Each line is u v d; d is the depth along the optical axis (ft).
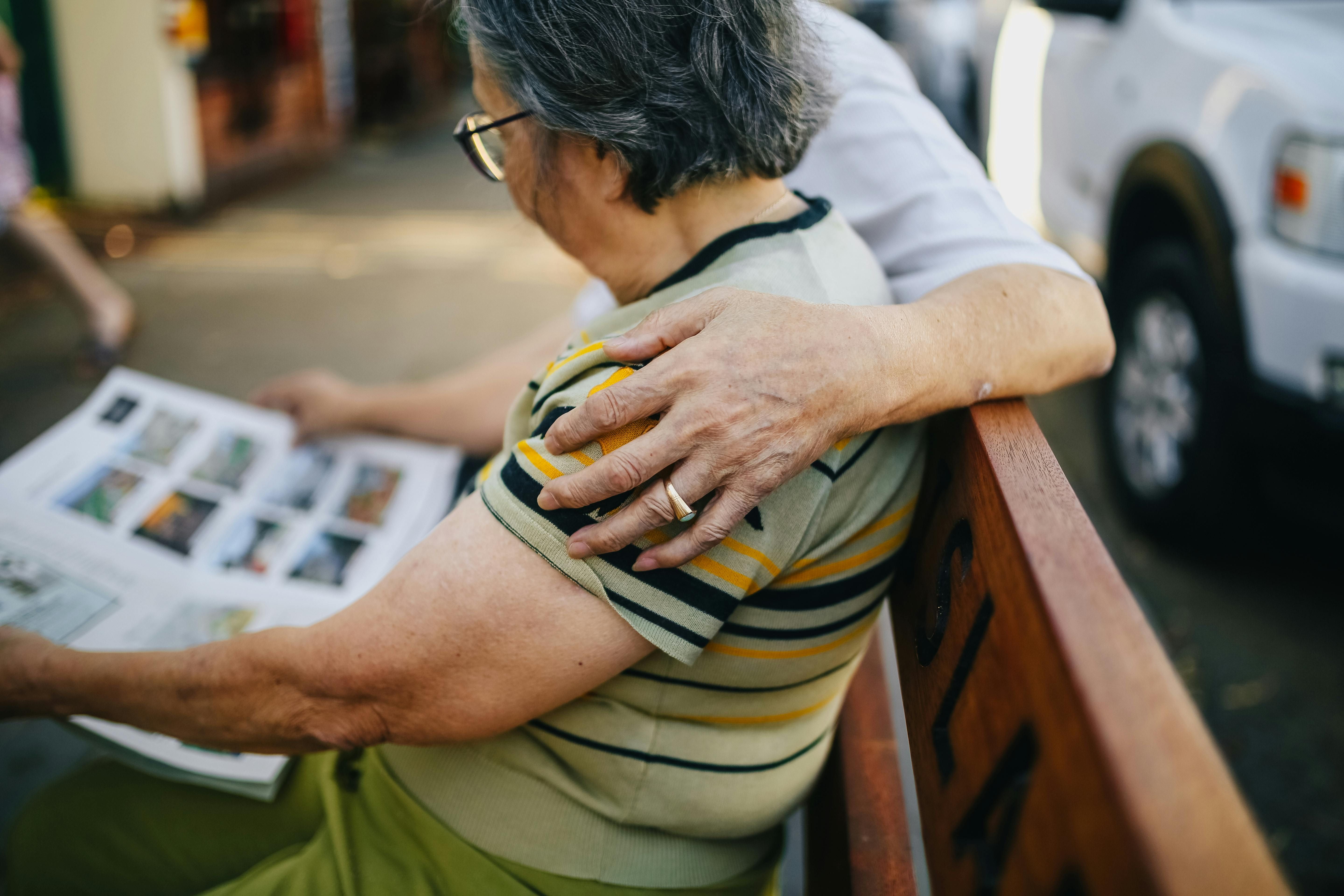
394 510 4.38
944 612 2.41
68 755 5.59
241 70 19.04
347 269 14.67
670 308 2.31
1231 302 7.57
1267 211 7.29
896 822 2.91
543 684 2.33
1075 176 10.52
